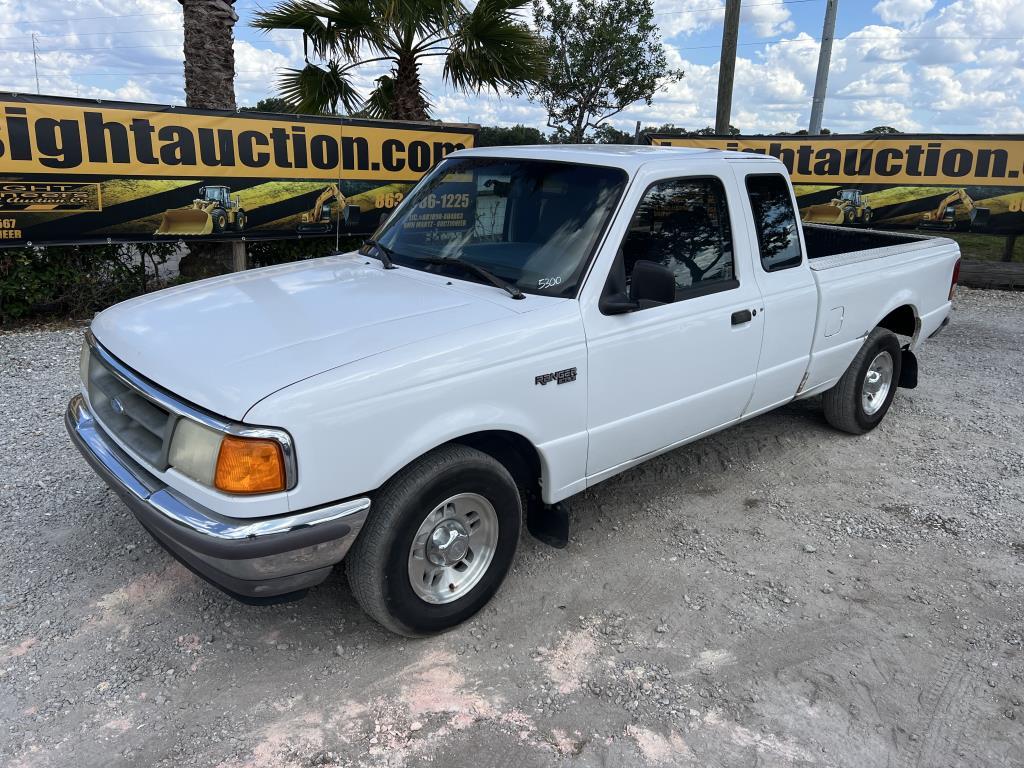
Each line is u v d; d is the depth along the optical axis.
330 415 2.59
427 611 3.10
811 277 4.62
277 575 2.64
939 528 4.34
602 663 3.12
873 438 5.66
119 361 3.08
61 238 7.36
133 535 3.87
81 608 3.30
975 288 12.08
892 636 3.37
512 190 3.86
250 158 8.19
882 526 4.34
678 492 4.69
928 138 11.42
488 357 3.00
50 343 7.05
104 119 7.30
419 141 9.29
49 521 3.96
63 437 4.99
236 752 2.59
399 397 2.75
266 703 2.83
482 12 10.02
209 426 2.55
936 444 5.58
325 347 2.81
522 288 3.45
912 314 5.80
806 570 3.88
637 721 2.81
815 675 3.10
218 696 2.85
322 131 8.57
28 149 7.01
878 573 3.87
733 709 2.89
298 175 8.53
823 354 4.87
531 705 2.87
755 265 4.23
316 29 10.30
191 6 8.88
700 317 3.87
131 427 3.01
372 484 2.74
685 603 3.55
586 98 24.72
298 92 11.06
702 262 3.95
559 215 3.62
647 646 3.24
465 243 3.84
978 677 3.13
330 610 3.40
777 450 5.38
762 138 11.93
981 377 7.38
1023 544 4.18
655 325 3.64
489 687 2.96
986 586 3.78
